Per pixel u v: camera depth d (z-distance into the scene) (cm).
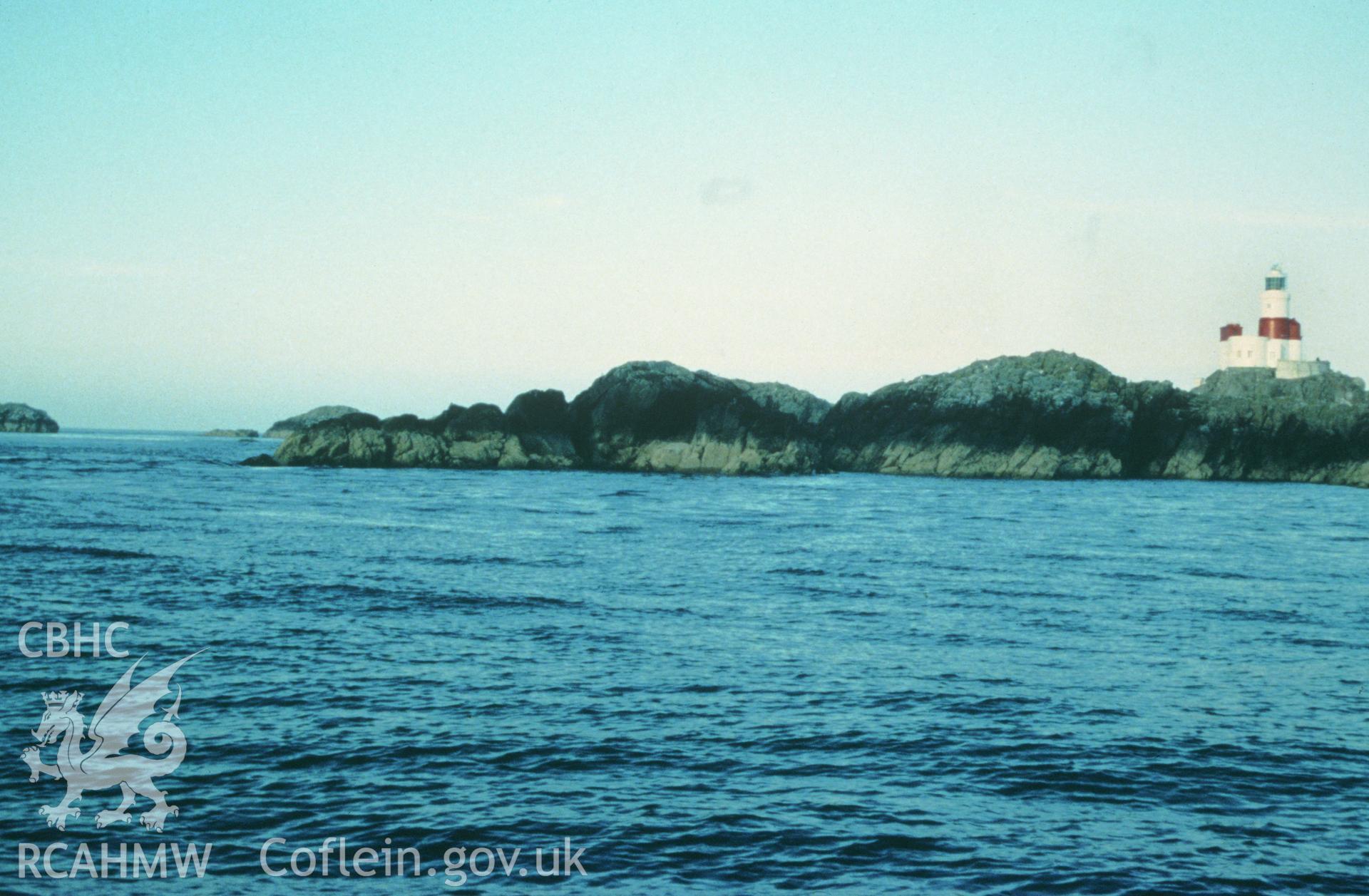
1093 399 15925
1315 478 15912
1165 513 9100
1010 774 1994
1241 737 2250
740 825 1728
